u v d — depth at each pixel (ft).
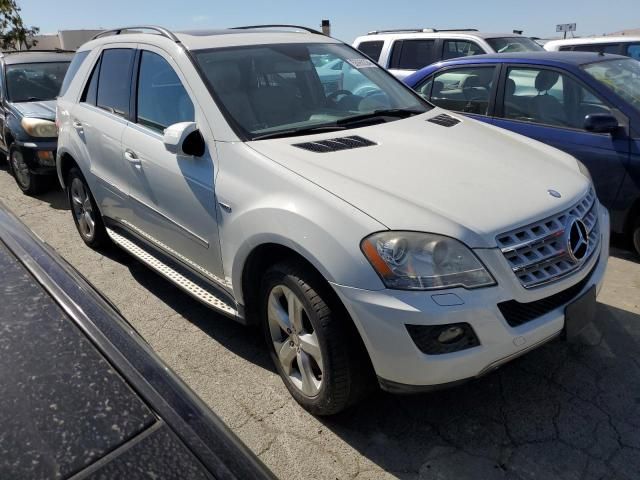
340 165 8.39
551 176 8.78
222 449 3.53
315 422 8.54
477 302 6.79
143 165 11.16
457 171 8.45
